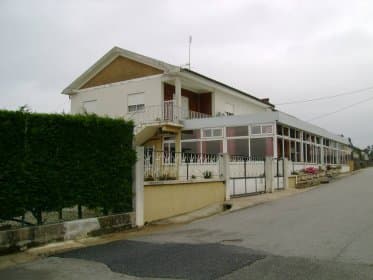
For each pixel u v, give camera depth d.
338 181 25.19
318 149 29.91
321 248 7.27
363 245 7.38
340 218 10.52
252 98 33.28
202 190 13.84
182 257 6.95
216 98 28.81
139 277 5.86
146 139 24.58
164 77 24.72
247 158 17.19
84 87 29.02
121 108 26.64
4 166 7.92
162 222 11.32
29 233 8.11
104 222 9.66
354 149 51.03
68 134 9.07
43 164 8.55
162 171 12.12
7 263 7.04
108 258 7.11
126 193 10.34
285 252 7.08
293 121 22.97
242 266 6.21
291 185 20.72
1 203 7.83
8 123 8.04
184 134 24.14
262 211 12.64
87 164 9.40
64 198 8.88
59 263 6.89
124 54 26.66
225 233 9.24
